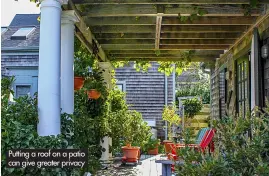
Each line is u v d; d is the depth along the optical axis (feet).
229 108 21.58
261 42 15.02
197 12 14.55
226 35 19.08
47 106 10.25
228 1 12.87
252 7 13.37
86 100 18.16
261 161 7.74
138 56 23.82
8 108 10.12
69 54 12.46
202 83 58.39
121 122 25.32
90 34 17.52
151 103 41.73
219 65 24.53
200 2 12.95
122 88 41.78
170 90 41.75
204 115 39.42
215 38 19.21
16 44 33.01
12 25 37.83
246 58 17.67
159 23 16.14
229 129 8.81
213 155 8.45
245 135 8.98
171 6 14.53
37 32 35.47
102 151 20.35
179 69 25.08
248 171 8.16
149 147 33.50
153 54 23.47
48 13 10.46
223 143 8.79
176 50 22.81
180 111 40.27
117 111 25.88
